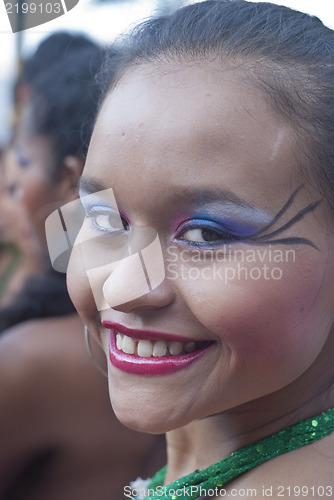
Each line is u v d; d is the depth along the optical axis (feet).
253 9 3.55
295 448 3.41
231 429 3.61
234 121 3.13
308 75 3.32
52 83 5.81
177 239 3.20
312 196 3.22
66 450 4.98
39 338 4.96
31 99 5.96
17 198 5.86
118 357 3.44
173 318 3.22
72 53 6.12
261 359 3.15
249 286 3.10
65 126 5.66
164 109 3.18
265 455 3.43
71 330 5.07
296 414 3.49
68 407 4.95
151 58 3.42
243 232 3.12
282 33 3.40
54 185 5.69
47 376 4.90
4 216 5.91
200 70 3.24
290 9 3.68
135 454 5.18
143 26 3.77
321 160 3.25
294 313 3.17
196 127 3.11
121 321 3.35
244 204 3.11
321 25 3.62
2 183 6.05
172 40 3.45
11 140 6.13
